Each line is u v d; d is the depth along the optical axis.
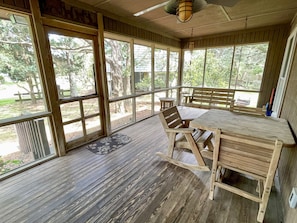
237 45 4.49
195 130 2.42
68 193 1.73
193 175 2.03
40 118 2.24
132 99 3.94
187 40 5.33
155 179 1.96
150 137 3.19
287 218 1.29
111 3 2.48
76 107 2.67
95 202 1.61
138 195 1.70
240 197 1.67
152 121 4.24
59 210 1.52
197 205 1.57
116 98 3.37
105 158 2.43
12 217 1.46
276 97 3.63
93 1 2.39
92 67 2.84
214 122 1.93
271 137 1.47
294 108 1.85
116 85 3.46
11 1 1.74
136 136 3.24
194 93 4.84
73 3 2.30
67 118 2.56
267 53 4.07
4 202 1.62
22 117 2.01
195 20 3.38
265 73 4.19
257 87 4.45
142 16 3.11
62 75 2.41
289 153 1.72
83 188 1.81
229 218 1.43
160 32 4.32
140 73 4.05
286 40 3.77
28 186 1.84
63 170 2.14
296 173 1.31
